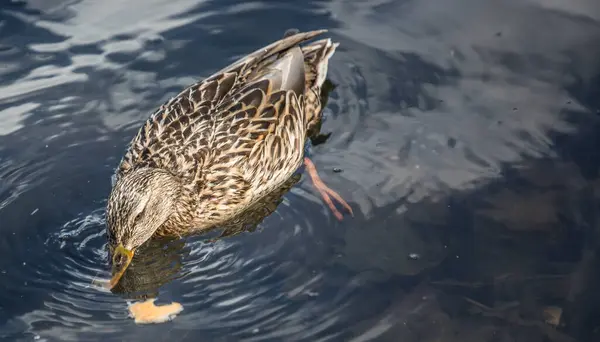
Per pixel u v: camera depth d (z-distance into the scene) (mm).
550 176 10031
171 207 9906
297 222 9922
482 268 9125
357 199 10070
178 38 12133
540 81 11273
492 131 10680
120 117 11094
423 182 10148
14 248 9609
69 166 10516
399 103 11242
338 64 11805
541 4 12414
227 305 8953
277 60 10961
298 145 10727
